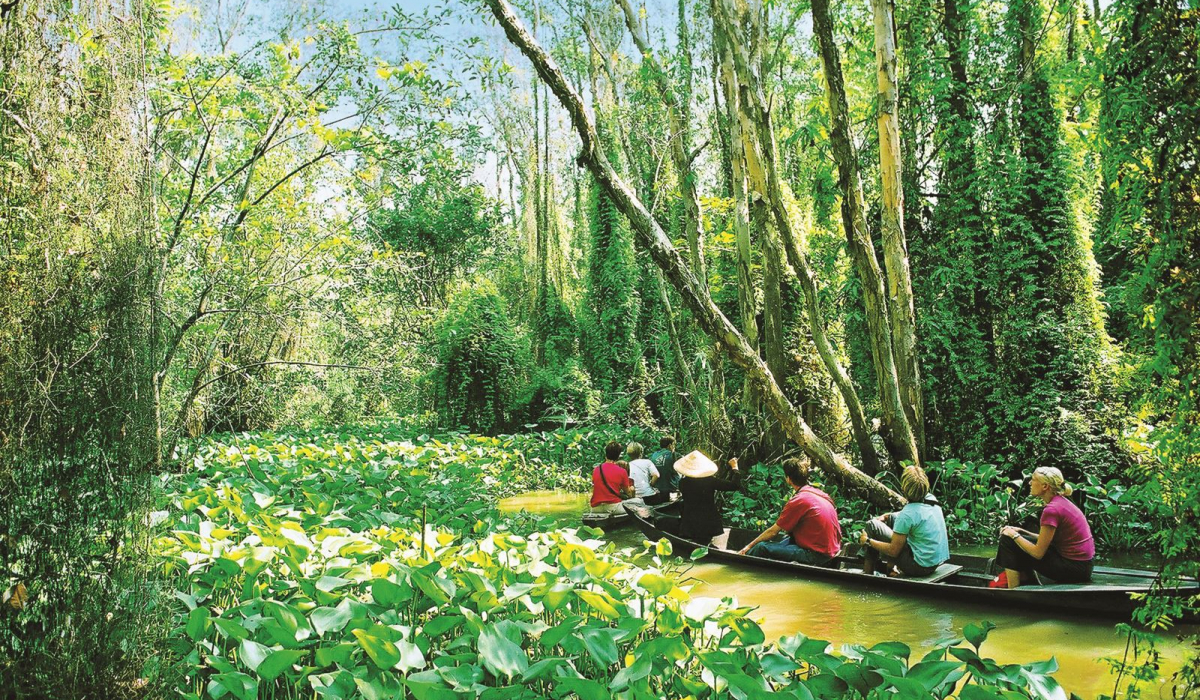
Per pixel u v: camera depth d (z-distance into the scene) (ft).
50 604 10.84
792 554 27.04
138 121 12.59
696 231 45.27
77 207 11.60
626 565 18.12
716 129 49.65
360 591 16.85
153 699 11.43
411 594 14.87
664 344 55.52
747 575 26.91
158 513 17.21
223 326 31.27
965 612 22.07
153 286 12.42
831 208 45.57
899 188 34.32
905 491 25.13
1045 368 34.65
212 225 30.81
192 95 27.14
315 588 15.58
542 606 15.43
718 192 62.80
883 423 33.88
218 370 37.47
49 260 11.26
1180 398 10.84
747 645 13.65
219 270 29.30
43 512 10.92
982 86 38.55
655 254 29.55
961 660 12.19
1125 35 10.91
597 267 73.97
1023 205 36.27
